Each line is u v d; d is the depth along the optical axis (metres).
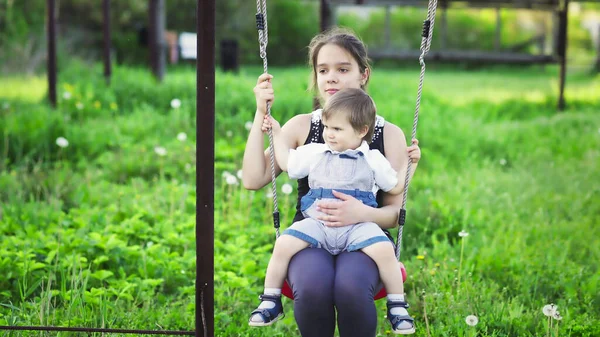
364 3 12.16
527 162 8.86
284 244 3.45
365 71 3.94
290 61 28.42
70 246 5.39
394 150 3.79
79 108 10.02
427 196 7.17
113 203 6.82
